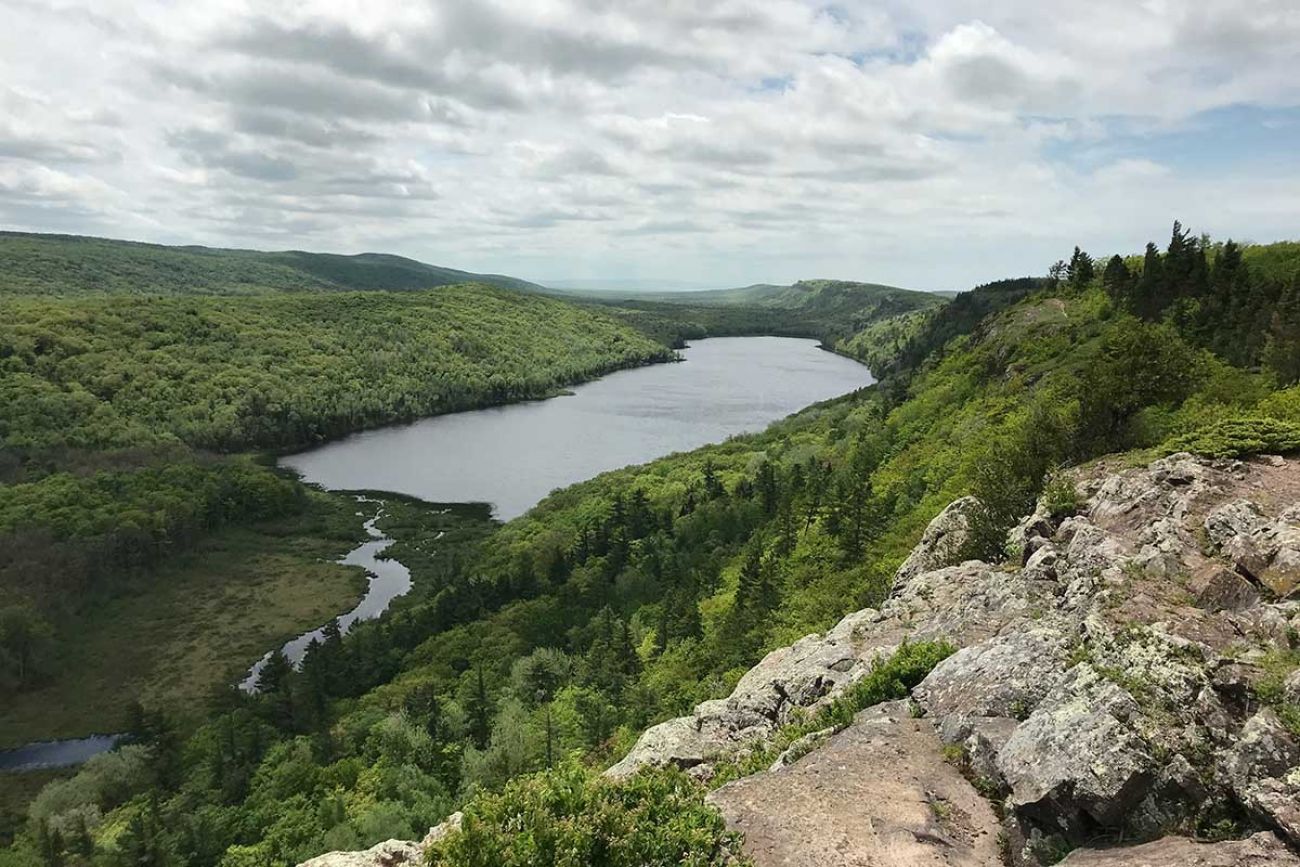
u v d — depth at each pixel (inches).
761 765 797.9
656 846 474.3
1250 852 417.7
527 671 2721.5
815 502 3144.7
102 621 3806.6
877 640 1032.8
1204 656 570.3
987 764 619.2
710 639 2374.5
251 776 2456.9
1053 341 3393.2
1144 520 916.6
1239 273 2938.0
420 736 2409.0
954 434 2920.8
